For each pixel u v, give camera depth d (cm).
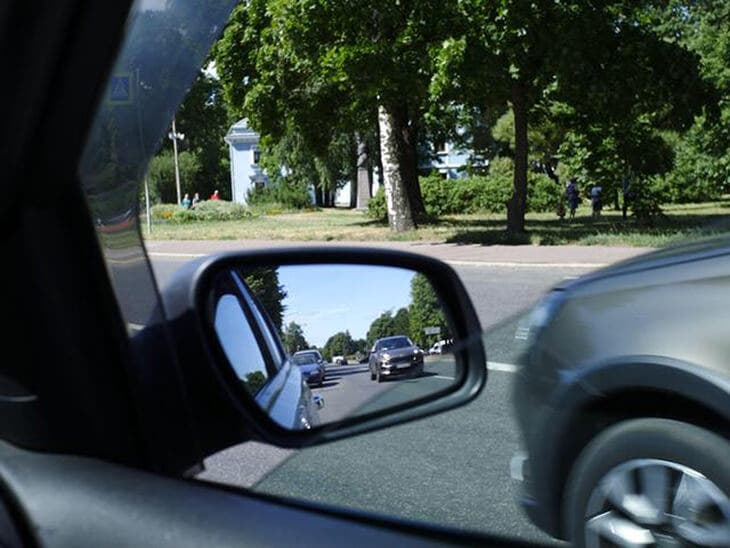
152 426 198
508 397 241
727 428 222
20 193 176
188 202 4466
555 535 212
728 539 206
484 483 210
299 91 2567
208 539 153
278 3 2147
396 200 2662
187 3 182
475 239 2206
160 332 214
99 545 157
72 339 185
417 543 161
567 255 1644
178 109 195
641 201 2203
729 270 246
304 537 154
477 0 1945
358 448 217
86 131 174
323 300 260
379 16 2038
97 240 188
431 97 2095
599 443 229
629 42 2041
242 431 231
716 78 2836
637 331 247
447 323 248
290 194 5931
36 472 173
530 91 2269
